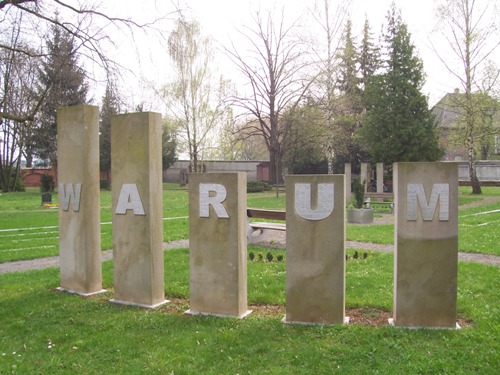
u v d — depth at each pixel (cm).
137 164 671
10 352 500
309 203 560
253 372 439
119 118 686
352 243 1198
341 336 516
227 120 3791
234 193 599
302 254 566
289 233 570
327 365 448
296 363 457
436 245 534
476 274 802
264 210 1190
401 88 3177
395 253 552
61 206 766
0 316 625
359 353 470
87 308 656
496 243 1112
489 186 3888
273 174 4231
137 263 674
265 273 837
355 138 3528
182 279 809
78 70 1502
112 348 505
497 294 673
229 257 604
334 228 556
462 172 4556
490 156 5056
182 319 599
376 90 3259
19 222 1753
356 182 1783
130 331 559
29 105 1947
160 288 686
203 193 616
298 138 3647
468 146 3028
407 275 540
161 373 444
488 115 3041
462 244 1102
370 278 780
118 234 689
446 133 3619
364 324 558
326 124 3309
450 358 452
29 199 3186
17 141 3569
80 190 737
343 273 557
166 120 4550
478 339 496
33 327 577
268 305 664
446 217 531
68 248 760
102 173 4991
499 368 428
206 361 467
